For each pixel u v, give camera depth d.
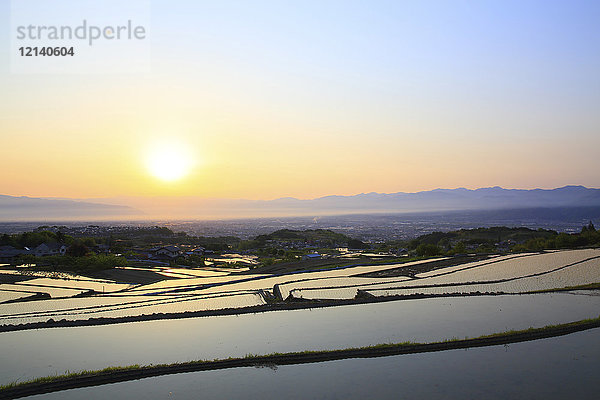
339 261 85.50
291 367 22.02
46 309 42.06
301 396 18.61
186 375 21.19
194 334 28.39
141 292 55.50
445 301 37.31
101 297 50.91
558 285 45.22
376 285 49.22
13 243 126.81
